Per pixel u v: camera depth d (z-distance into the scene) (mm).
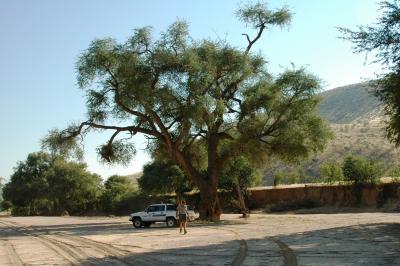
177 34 39781
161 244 22891
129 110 41719
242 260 15820
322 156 93250
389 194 50906
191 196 67688
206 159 51438
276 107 41344
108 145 44438
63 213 94938
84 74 40719
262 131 42125
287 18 43719
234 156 44219
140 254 19203
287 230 27969
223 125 44125
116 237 28281
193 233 29188
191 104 38500
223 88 42938
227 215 53750
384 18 23578
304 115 41969
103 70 40562
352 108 153750
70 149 43781
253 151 43125
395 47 23359
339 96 172750
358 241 19891
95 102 42062
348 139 100375
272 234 25625
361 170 53406
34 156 108562
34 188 102312
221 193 66312
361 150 90688
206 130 43219
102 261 17672
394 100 23484
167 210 37656
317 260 15031
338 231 25219
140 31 39500
